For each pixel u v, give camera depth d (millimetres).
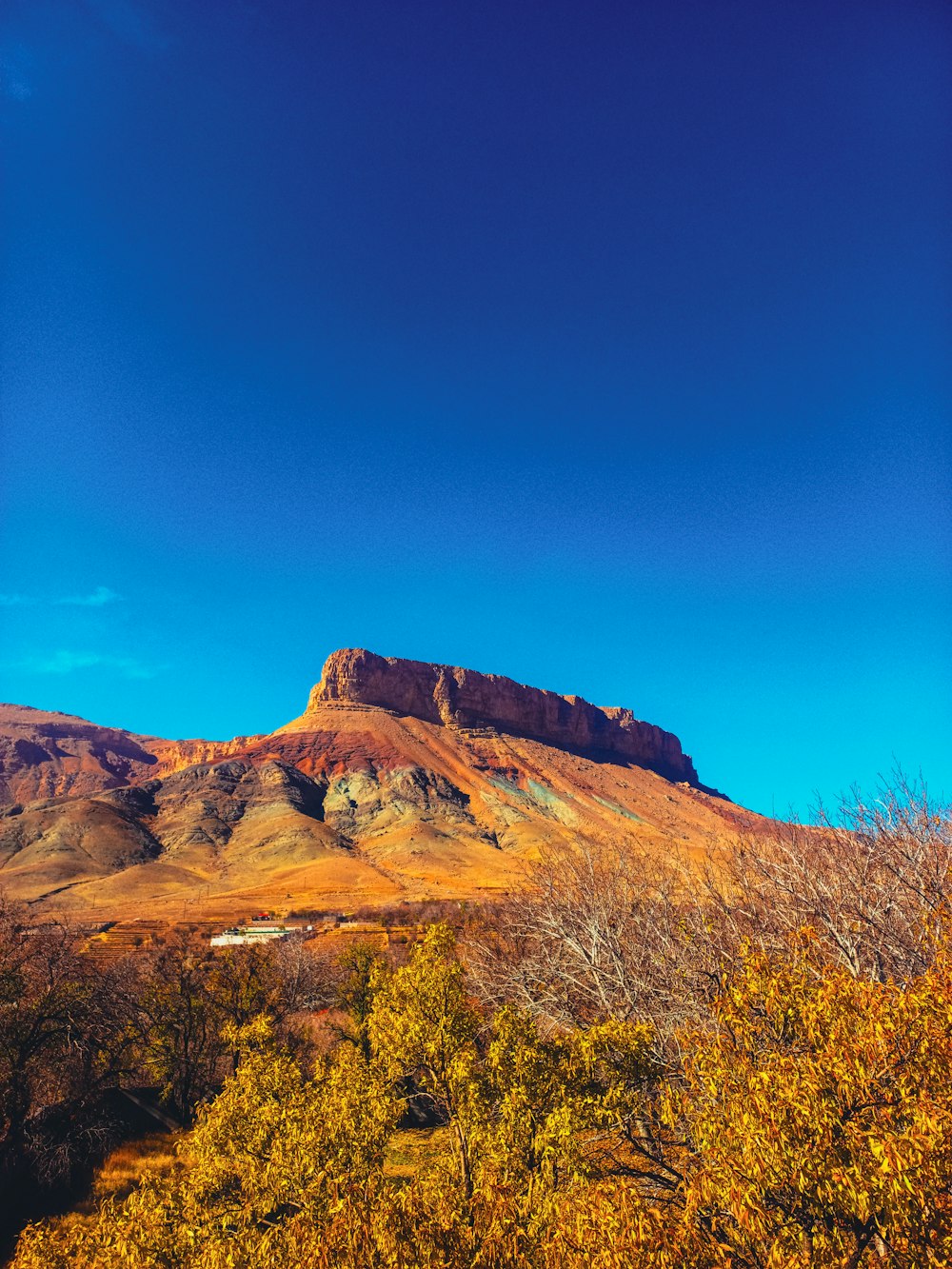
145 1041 30781
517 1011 12734
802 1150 5473
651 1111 11008
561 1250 6562
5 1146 21016
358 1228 7422
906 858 10266
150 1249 9398
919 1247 5000
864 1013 6137
